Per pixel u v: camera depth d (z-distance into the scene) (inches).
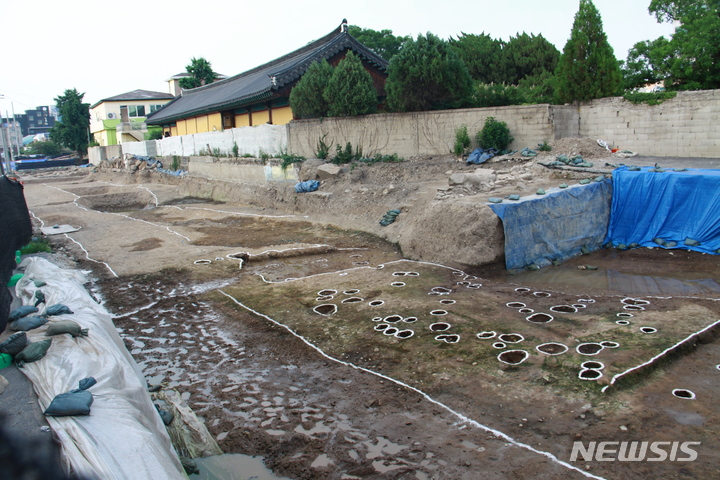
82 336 218.8
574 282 385.7
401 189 622.2
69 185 1350.9
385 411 218.2
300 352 283.1
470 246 437.7
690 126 589.0
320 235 597.0
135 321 343.9
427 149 743.1
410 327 303.6
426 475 175.9
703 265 399.2
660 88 745.0
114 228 697.0
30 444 132.3
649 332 270.2
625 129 639.1
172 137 1299.2
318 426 211.3
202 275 443.2
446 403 220.2
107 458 137.3
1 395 178.5
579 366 237.6
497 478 171.2
